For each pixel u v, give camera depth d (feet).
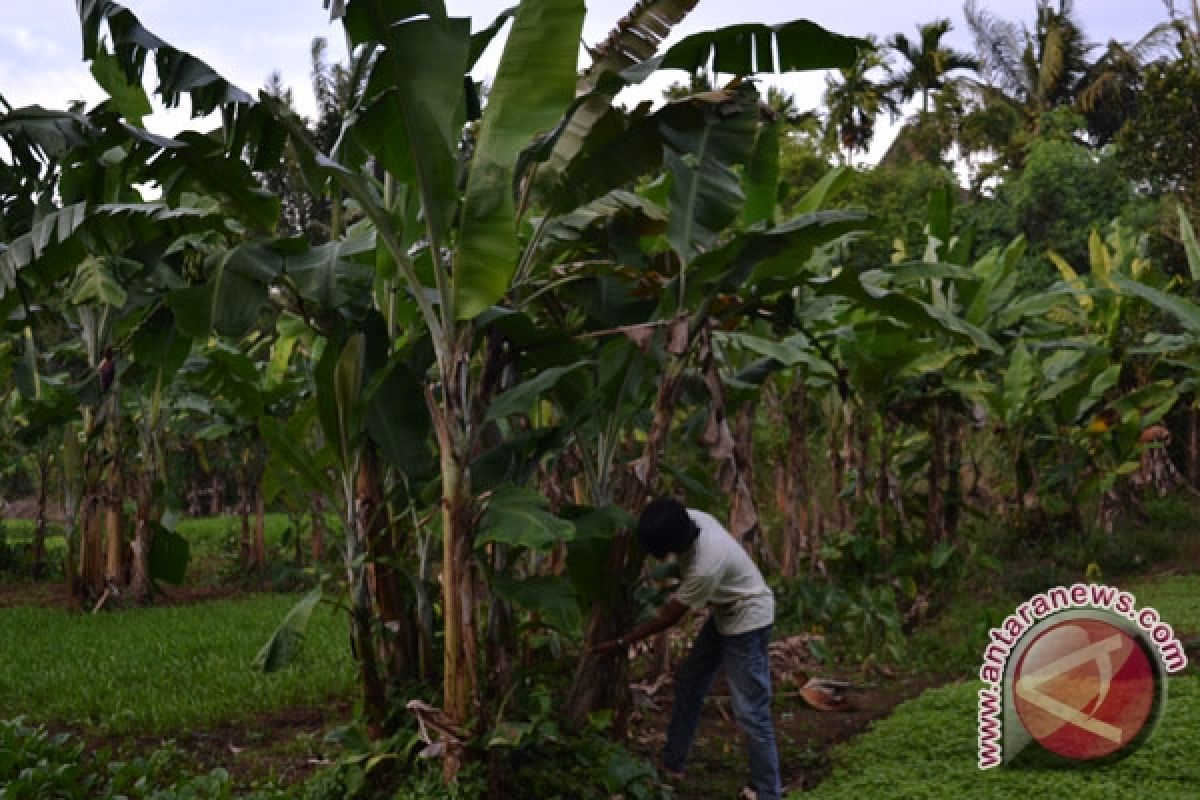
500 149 17.31
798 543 36.58
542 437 19.77
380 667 20.67
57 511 97.71
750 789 20.31
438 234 17.89
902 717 23.62
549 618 18.39
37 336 53.72
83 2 19.42
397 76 17.30
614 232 22.31
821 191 26.50
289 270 20.11
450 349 18.16
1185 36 78.95
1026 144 104.99
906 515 38.81
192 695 26.81
